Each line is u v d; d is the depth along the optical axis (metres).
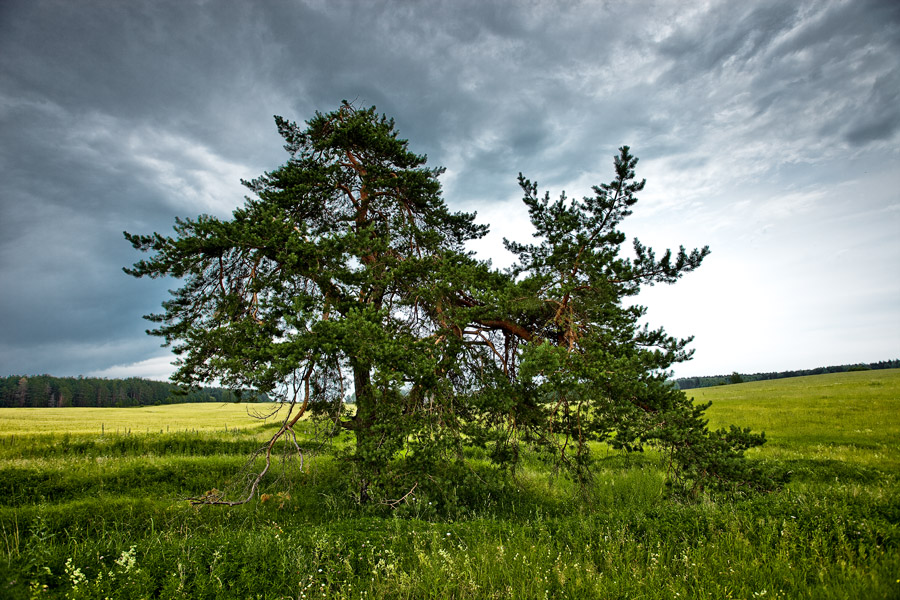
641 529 7.37
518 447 11.94
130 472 13.82
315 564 6.14
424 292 11.76
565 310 12.24
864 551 5.82
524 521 9.46
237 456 17.20
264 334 10.59
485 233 15.75
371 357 9.63
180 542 6.92
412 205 14.84
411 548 6.88
